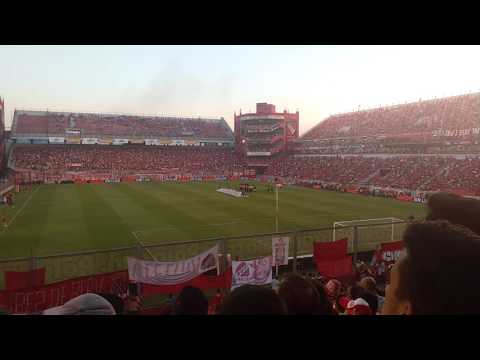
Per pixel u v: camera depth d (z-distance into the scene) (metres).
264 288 1.92
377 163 65.19
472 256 1.56
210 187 60.16
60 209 35.97
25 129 84.19
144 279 11.35
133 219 30.91
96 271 17.55
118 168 79.00
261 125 94.38
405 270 1.70
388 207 38.78
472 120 58.72
